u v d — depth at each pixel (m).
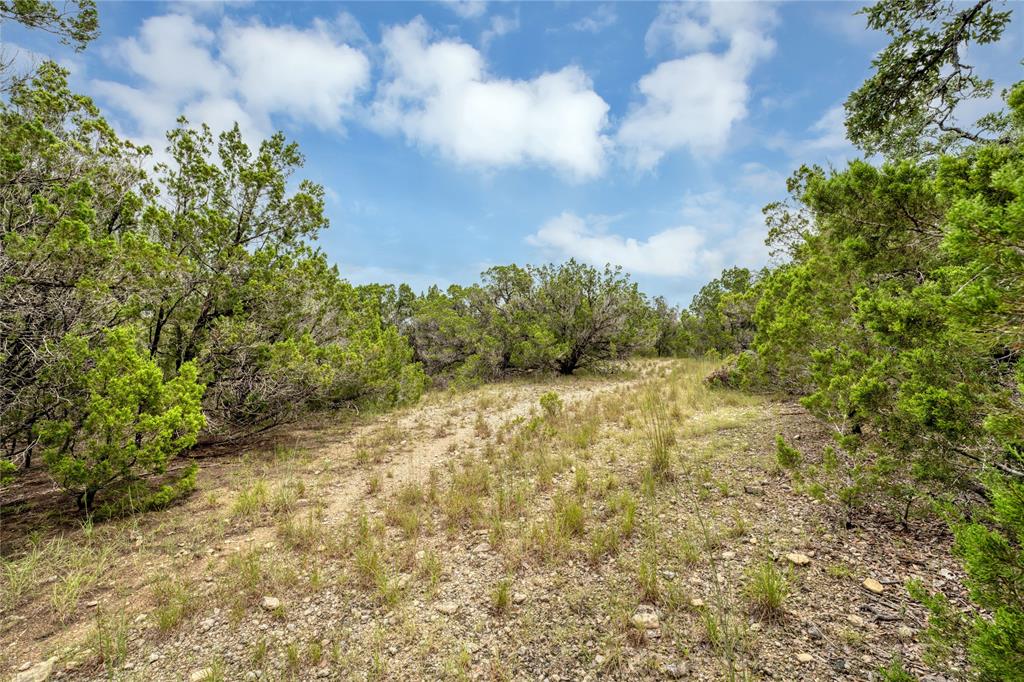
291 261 10.52
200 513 5.80
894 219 4.26
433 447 9.21
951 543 3.84
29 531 5.23
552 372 23.31
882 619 3.06
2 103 6.68
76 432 5.63
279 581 4.04
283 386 9.58
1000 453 3.06
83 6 6.31
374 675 2.92
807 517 4.54
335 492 6.58
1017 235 1.97
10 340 5.61
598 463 6.89
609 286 23.03
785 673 2.68
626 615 3.34
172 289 8.12
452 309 25.69
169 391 6.02
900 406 3.43
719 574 3.75
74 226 5.62
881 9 6.91
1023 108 2.68
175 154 10.03
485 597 3.71
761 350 9.66
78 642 3.36
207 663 3.09
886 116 7.96
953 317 2.26
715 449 6.95
